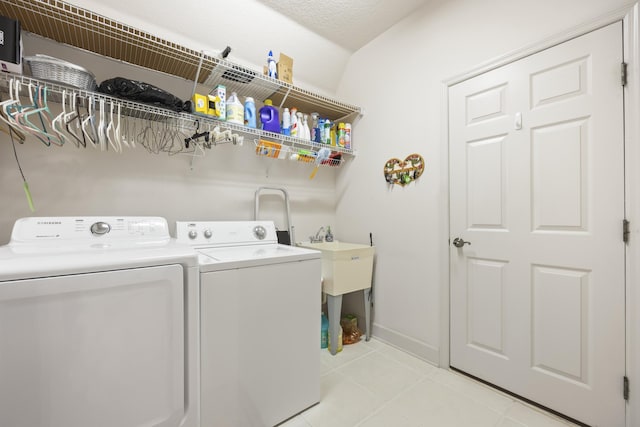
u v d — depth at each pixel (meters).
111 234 1.37
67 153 1.50
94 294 0.86
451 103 1.79
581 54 1.29
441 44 1.84
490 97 1.60
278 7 1.93
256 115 2.17
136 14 1.65
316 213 2.60
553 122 1.38
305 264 1.43
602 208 1.24
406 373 1.76
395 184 2.15
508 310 1.54
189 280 1.04
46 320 0.80
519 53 1.48
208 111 1.61
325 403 1.47
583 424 1.29
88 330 0.85
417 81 1.99
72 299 0.83
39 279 0.79
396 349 2.09
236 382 1.18
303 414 1.39
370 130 2.35
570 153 1.33
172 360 1.00
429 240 1.91
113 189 1.62
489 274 1.62
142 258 0.95
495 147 1.58
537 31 1.42
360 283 2.14
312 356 1.45
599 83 1.24
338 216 2.69
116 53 1.57
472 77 1.68
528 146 1.46
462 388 1.60
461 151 1.74
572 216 1.32
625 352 1.18
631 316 1.16
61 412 0.82
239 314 1.19
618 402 1.19
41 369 0.79
